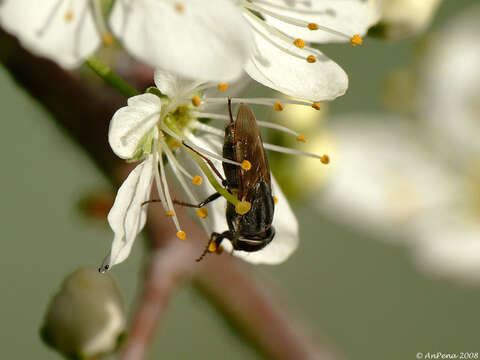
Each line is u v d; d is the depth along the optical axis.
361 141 0.16
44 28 0.12
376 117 0.16
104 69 0.12
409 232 0.16
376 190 0.16
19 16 0.12
